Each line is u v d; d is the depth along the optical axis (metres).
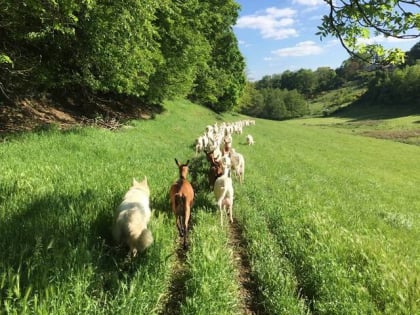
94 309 4.46
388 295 5.56
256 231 8.12
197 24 29.69
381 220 10.54
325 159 27.48
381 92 128.12
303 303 5.54
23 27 15.42
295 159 23.69
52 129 15.12
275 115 147.12
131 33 16.73
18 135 13.48
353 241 7.46
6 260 4.89
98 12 15.17
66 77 18.95
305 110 148.75
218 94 54.56
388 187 19.20
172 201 7.68
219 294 5.35
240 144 26.97
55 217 6.50
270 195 11.62
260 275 6.30
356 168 25.77
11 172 8.59
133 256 5.96
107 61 17.98
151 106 35.31
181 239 7.64
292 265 6.75
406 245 8.38
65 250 5.52
